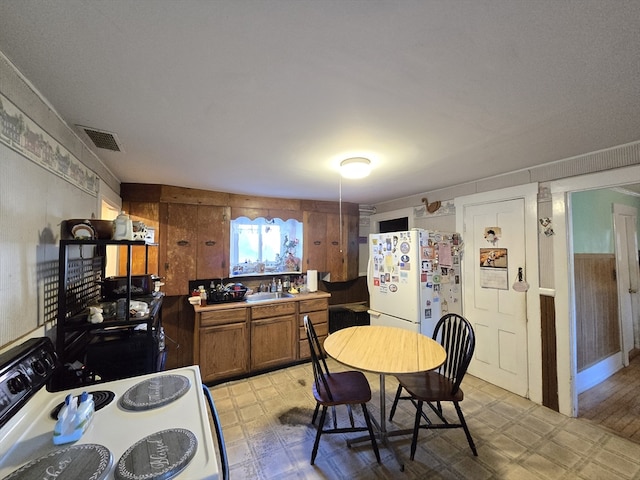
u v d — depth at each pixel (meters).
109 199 2.43
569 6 0.80
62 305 1.37
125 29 0.88
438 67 1.08
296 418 2.29
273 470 1.74
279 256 3.92
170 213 3.02
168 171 2.47
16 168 1.09
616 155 1.98
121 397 1.10
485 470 1.73
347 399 1.83
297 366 3.35
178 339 3.16
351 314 3.97
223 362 2.92
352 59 1.03
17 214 1.10
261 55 1.01
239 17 0.84
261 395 2.66
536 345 2.48
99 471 0.73
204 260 3.21
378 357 1.86
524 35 0.91
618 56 1.01
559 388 2.33
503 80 1.16
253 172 2.51
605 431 2.10
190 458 0.78
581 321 2.81
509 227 2.67
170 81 1.17
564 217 2.29
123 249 2.79
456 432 2.09
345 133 1.69
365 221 4.50
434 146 1.91
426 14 0.82
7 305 1.04
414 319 2.77
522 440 2.00
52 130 1.39
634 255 3.59
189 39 0.93
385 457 1.84
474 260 2.98
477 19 0.84
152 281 2.11
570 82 1.18
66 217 1.56
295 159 2.16
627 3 0.78
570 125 1.61
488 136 1.75
